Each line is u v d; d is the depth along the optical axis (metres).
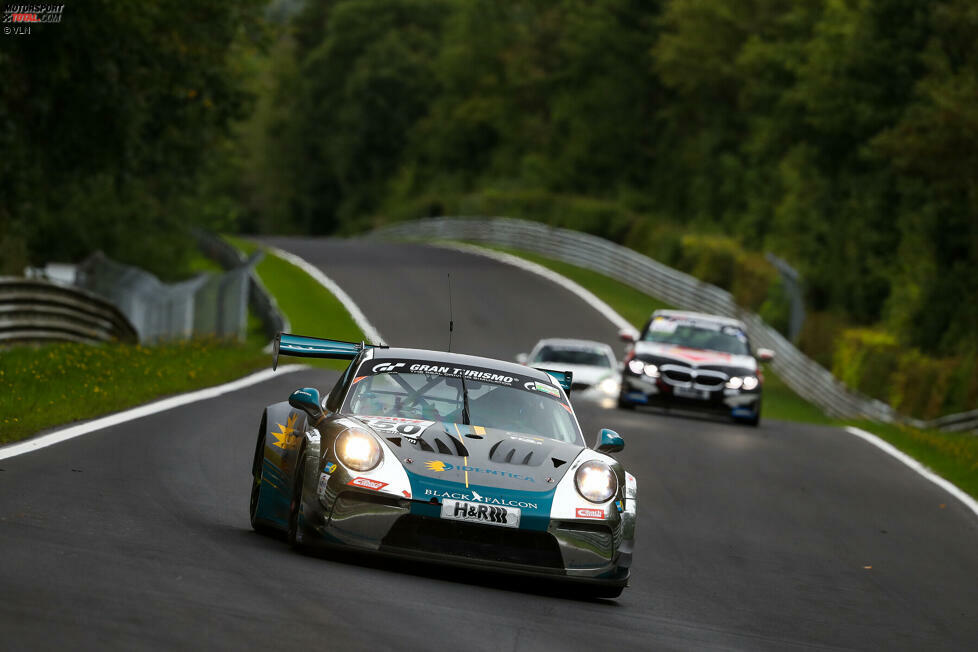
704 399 81.56
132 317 108.31
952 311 146.62
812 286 189.62
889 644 28.56
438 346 145.75
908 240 165.25
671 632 26.55
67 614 20.20
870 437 84.00
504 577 30.11
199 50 100.50
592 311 179.88
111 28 91.56
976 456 74.44
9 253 99.38
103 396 54.84
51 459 38.16
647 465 57.41
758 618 29.88
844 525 47.00
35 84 92.44
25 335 77.94
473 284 194.88
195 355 85.19
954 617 32.78
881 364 128.00
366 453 27.97
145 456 41.84
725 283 194.00
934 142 144.62
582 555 28.06
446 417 30.80
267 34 112.25
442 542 27.48
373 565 28.84
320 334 147.62
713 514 46.34
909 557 41.75
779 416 122.94
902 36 184.12
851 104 187.88
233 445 47.84
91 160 102.19
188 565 25.52
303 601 23.59
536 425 31.33
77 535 27.17
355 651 20.33
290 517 29.59
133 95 98.75
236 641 19.91
